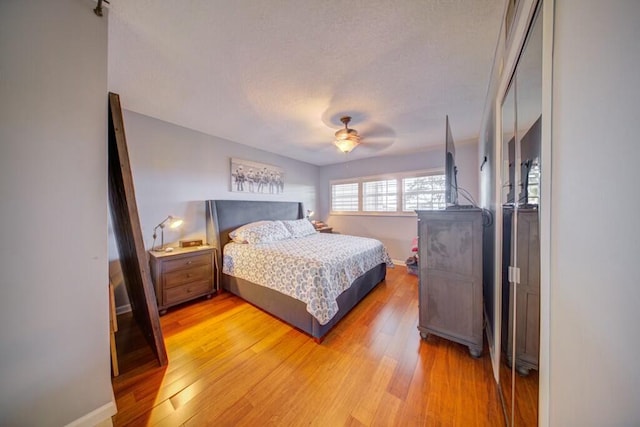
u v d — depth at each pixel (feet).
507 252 4.20
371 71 5.75
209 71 5.74
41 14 3.25
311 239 11.18
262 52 5.03
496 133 5.08
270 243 9.98
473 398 4.37
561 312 1.95
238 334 6.64
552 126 2.02
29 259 3.18
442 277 5.95
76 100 3.54
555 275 2.01
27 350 3.19
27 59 3.14
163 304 7.85
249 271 8.56
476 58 5.24
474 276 5.53
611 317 1.57
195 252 8.74
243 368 5.23
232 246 9.80
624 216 1.48
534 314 2.77
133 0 3.71
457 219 5.71
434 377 4.91
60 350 3.44
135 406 4.22
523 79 3.14
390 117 8.66
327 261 6.94
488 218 6.26
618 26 1.49
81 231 3.61
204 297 9.30
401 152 13.85
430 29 4.38
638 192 1.41
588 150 1.69
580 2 1.72
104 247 3.85
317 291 6.30
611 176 1.55
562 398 1.96
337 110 8.05
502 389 4.29
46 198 3.31
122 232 6.15
